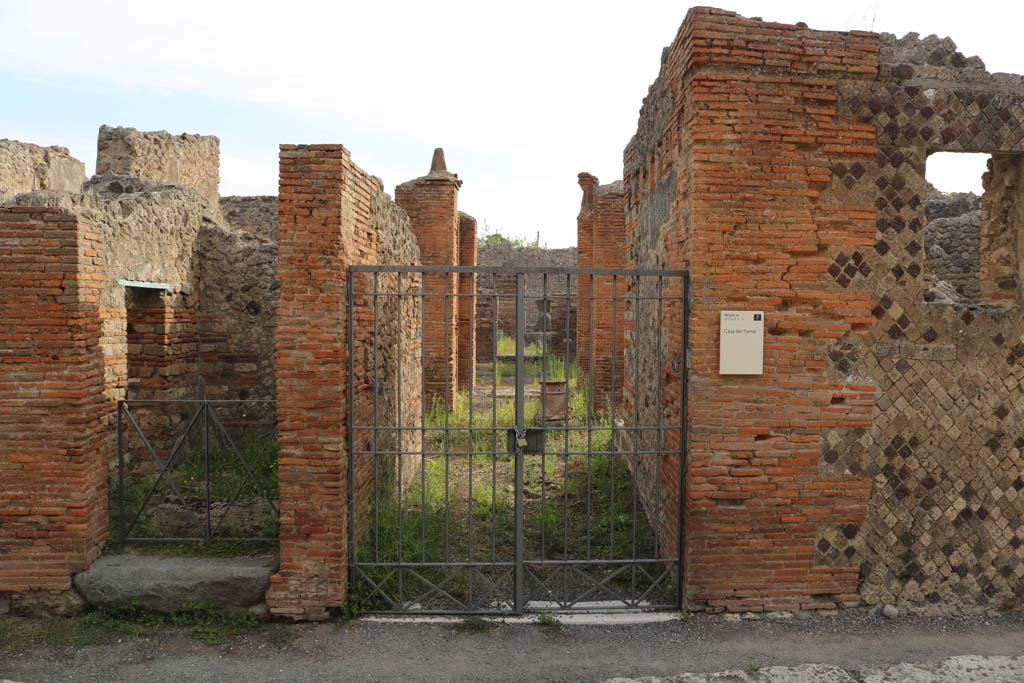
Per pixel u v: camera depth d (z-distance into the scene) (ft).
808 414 18.60
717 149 18.02
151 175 43.50
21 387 18.19
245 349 34.42
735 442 18.49
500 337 84.94
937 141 18.62
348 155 18.67
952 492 19.20
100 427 19.52
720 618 18.72
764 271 18.26
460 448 35.06
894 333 18.75
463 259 59.06
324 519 18.34
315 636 17.71
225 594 18.44
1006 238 19.95
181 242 32.37
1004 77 18.86
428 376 46.68
